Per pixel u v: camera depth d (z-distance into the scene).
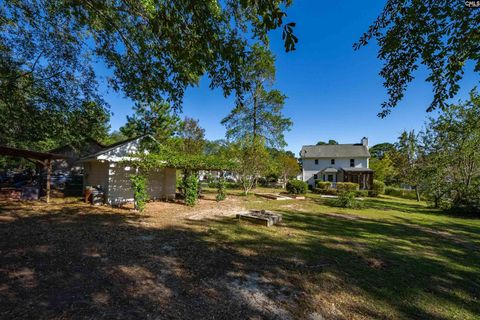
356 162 30.67
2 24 8.13
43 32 8.70
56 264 4.13
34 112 10.37
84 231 6.40
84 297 3.09
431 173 15.02
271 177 34.78
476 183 12.99
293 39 2.77
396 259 5.11
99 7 5.78
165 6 3.88
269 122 23.42
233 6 4.83
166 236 6.24
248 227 7.60
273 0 2.71
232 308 2.98
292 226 8.08
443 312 3.07
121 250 5.00
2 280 3.46
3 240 5.36
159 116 22.14
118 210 9.94
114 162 11.52
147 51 6.64
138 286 3.45
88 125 11.98
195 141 24.25
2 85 9.01
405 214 11.83
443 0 3.59
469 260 5.19
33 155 11.62
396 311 3.06
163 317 2.72
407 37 4.27
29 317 2.62
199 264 4.39
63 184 18.05
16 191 12.45
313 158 32.19
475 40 3.69
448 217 11.33
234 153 19.30
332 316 2.89
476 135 13.16
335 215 10.77
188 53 4.09
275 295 3.36
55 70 9.91
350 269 4.45
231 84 4.51
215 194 19.05
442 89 4.23
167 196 14.78
